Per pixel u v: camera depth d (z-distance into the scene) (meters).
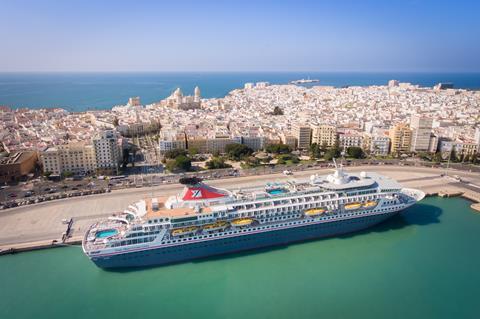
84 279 117.88
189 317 101.56
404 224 162.62
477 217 171.88
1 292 111.00
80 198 185.00
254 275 120.94
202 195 131.62
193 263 126.81
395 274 123.06
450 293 113.50
